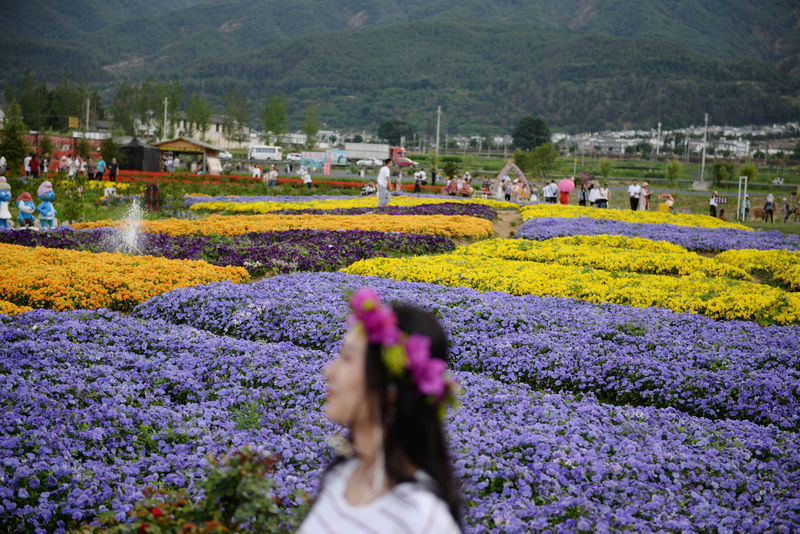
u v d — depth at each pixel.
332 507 2.58
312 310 11.74
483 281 15.04
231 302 12.28
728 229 26.83
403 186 52.03
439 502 2.46
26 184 31.34
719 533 5.55
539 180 97.19
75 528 5.48
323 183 50.38
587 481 6.18
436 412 2.52
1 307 11.60
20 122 59.31
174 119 141.12
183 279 14.58
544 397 8.42
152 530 3.83
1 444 6.38
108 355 9.18
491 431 7.11
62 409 7.29
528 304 12.77
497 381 9.16
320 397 8.19
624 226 26.11
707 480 6.52
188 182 45.59
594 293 14.21
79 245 18.95
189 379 8.62
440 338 2.61
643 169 134.12
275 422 7.52
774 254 20.59
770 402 8.77
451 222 24.69
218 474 3.92
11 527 5.44
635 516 5.80
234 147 176.25
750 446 7.36
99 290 13.25
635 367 9.71
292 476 5.96
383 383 2.43
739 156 191.25
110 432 6.96
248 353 9.62
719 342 11.09
